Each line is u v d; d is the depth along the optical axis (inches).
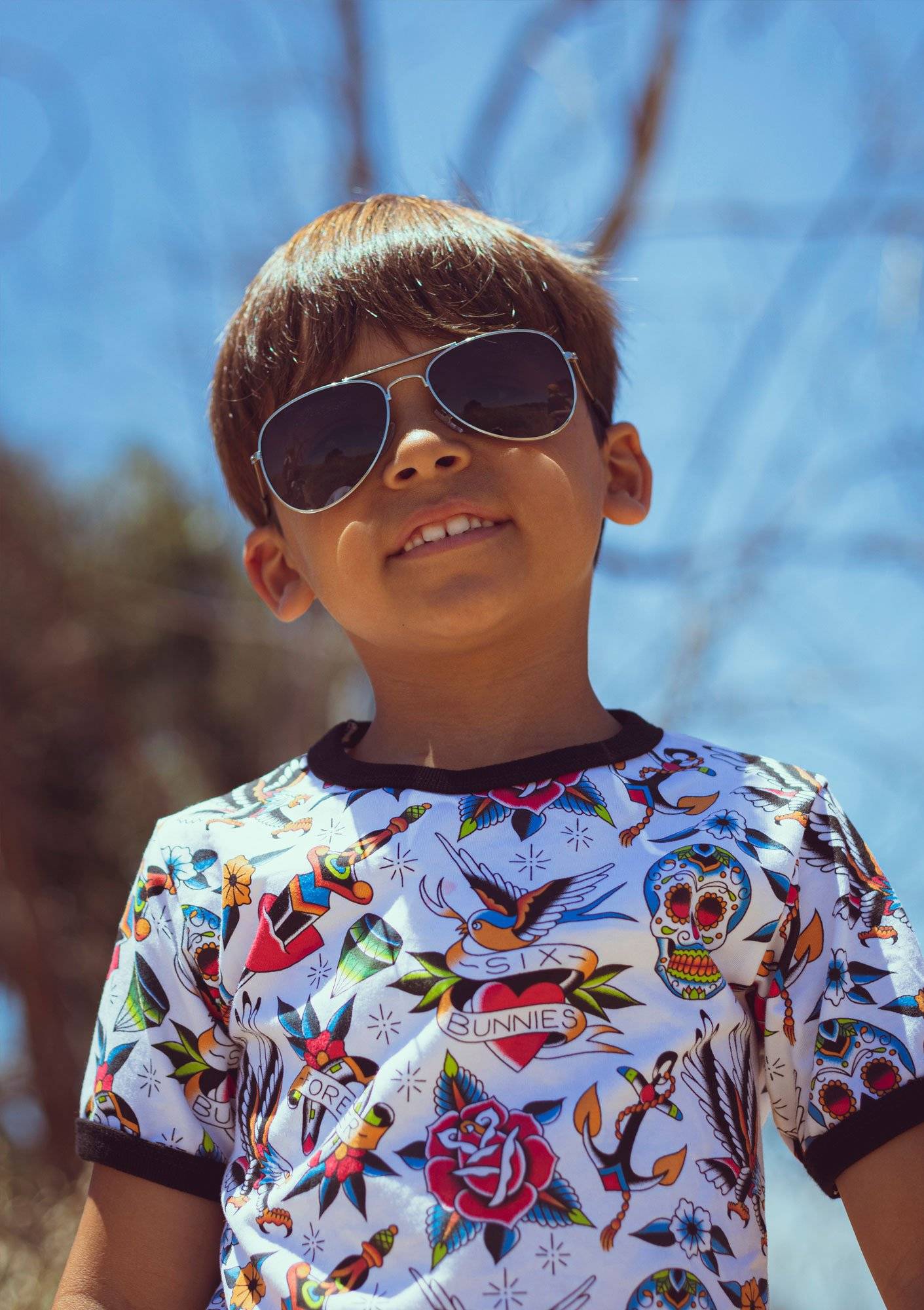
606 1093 49.3
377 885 54.8
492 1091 49.5
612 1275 46.7
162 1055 56.8
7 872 276.2
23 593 295.9
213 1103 56.5
